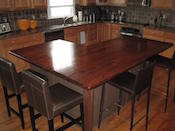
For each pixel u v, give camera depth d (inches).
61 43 117.6
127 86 86.3
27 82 74.1
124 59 90.7
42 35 167.5
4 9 148.8
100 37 228.1
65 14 209.8
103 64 84.7
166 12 191.0
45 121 107.2
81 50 104.1
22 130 100.5
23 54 98.0
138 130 100.9
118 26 209.0
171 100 127.0
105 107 104.1
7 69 85.2
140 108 118.6
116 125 104.2
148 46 112.3
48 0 189.2
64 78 74.0
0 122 106.3
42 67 83.5
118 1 213.6
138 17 213.0
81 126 92.0
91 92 85.8
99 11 236.2
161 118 110.0
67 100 77.5
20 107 95.9
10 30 162.4
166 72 167.5
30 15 179.5
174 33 168.6
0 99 127.5
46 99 69.0
